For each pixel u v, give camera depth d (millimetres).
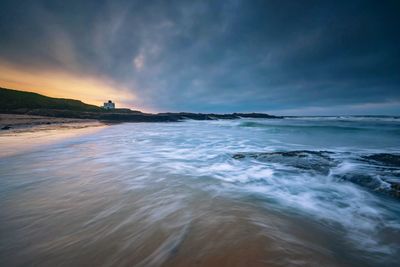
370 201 4105
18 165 6480
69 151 8805
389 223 3283
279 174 5898
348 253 2500
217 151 9992
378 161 6840
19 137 12320
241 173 6043
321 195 4410
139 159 7879
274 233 2844
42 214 3318
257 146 11742
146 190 4523
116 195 4188
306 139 15289
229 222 3129
